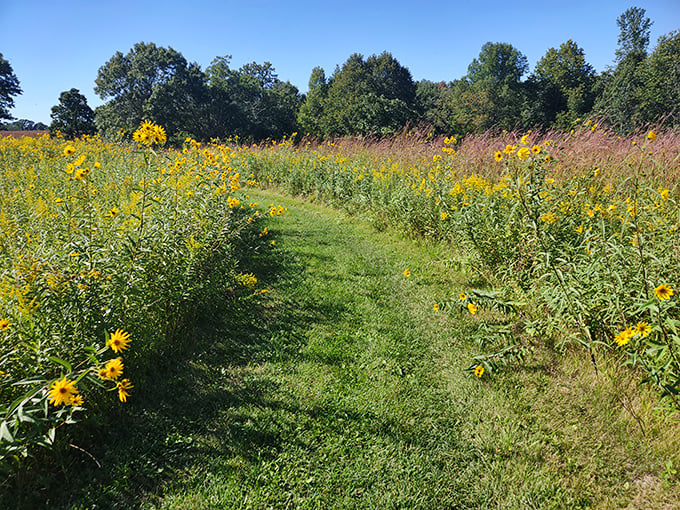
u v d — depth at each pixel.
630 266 2.91
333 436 2.48
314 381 3.02
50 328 2.18
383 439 2.46
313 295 4.50
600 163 5.41
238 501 2.02
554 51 51.09
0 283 2.23
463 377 3.07
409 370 3.18
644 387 2.62
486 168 6.87
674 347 2.34
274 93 51.31
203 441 2.38
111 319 2.51
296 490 2.10
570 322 3.09
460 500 2.08
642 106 27.89
